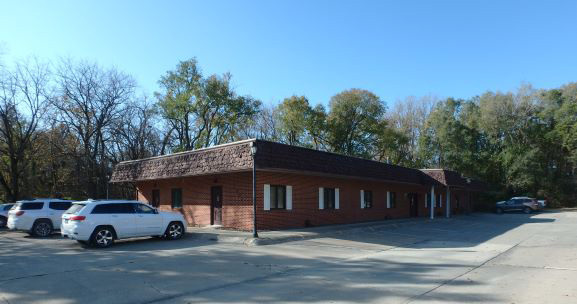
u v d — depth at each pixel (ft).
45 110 112.68
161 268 37.14
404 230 77.30
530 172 174.09
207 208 75.20
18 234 72.28
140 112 128.67
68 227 50.78
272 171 66.23
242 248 50.06
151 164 83.05
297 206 74.02
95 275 34.19
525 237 66.23
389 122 193.36
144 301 26.48
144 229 55.01
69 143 118.52
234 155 64.13
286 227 71.20
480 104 196.85
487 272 35.63
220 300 26.53
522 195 180.55
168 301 26.43
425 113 200.03
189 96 140.77
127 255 44.37
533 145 181.78
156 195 90.27
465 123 192.65
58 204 69.56
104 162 118.62
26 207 67.00
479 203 176.76
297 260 42.01
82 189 118.83
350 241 58.90
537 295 26.78
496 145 188.44
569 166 185.26
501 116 184.44
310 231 66.28
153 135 133.28
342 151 167.84
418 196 119.44
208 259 41.93
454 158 179.83
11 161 107.34
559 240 60.95
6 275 34.37
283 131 167.84
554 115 179.63
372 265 39.68
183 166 74.02
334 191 84.02
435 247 54.54
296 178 74.33
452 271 36.24
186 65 141.90
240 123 155.43
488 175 183.52
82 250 48.73
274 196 70.23
